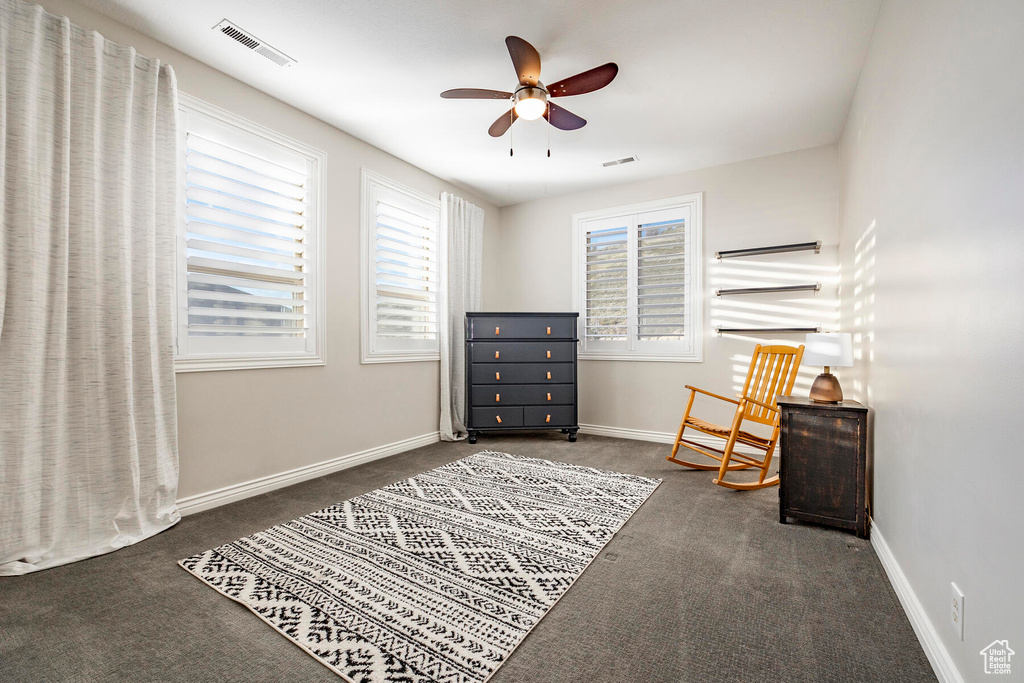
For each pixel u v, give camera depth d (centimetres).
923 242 157
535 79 240
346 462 357
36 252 197
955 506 127
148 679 134
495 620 162
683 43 254
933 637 140
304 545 221
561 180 468
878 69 229
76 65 213
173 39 251
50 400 203
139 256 235
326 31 246
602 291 491
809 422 245
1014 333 96
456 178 462
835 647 148
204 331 273
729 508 274
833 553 215
